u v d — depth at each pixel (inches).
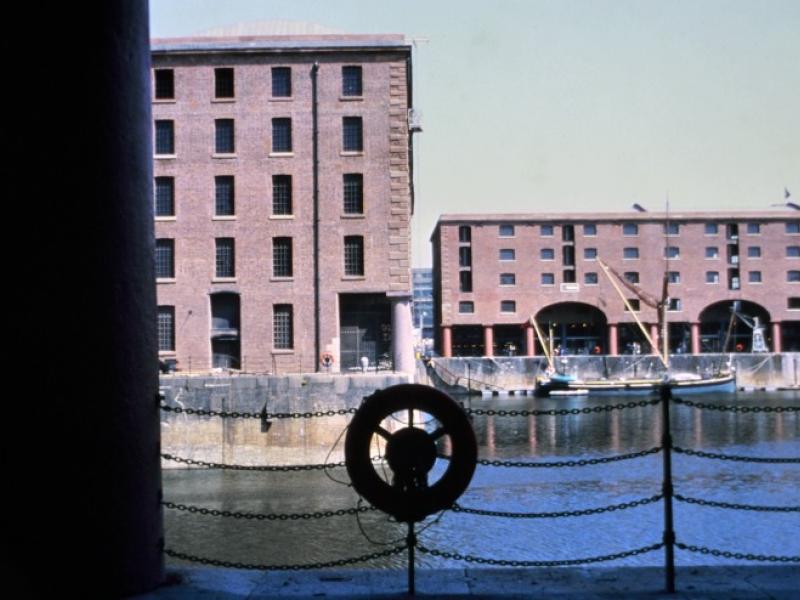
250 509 989.8
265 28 1982.0
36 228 249.6
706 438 1770.4
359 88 1872.5
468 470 282.8
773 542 815.1
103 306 259.0
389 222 1843.0
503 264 3535.9
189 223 1861.5
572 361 3484.3
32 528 249.1
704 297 3587.6
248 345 1838.1
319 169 1854.1
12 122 248.5
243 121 1866.4
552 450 1594.5
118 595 262.2
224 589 276.4
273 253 1856.5
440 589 277.3
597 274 3545.8
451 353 3595.0
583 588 277.1
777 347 3599.9
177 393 1353.3
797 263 3599.9
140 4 278.2
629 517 926.4
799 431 1900.8
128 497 265.3
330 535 860.0
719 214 3590.1
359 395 1370.6
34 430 248.7
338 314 1844.2
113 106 263.4
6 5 249.0
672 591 272.5
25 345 248.5
